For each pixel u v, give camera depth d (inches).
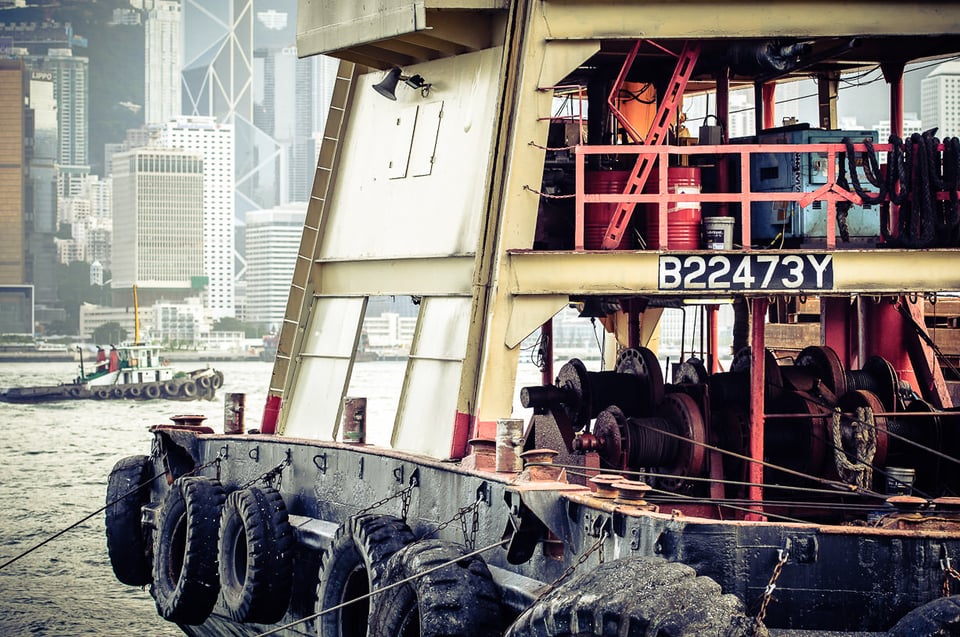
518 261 623.8
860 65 796.0
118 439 2839.6
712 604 450.6
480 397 622.2
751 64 717.9
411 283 721.6
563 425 676.7
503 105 646.5
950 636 442.9
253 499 749.9
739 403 681.6
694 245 665.0
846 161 668.1
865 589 476.1
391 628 587.8
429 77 732.7
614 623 456.4
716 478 657.0
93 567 1418.6
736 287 611.2
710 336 823.1
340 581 658.2
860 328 741.9
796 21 629.3
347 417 735.7
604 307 783.1
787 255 610.5
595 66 767.1
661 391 683.4
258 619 746.2
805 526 478.3
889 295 673.0
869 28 629.3
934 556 475.2
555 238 720.3
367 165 775.1
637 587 461.1
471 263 671.1
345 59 759.1
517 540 556.7
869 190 669.3
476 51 698.8
